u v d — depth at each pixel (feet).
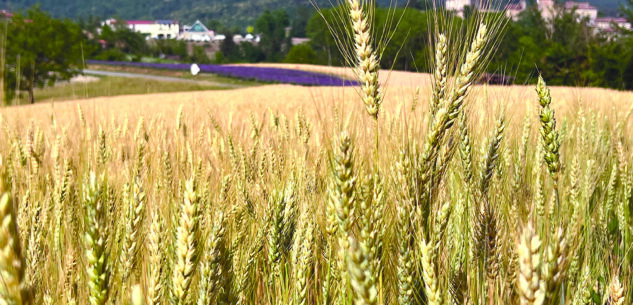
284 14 556.51
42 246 5.08
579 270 5.40
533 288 2.32
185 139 11.63
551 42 150.71
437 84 4.64
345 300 4.22
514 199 5.71
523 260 2.33
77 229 5.67
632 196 8.54
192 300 4.10
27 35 154.81
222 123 14.06
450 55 4.62
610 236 7.52
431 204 4.42
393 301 4.42
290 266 5.84
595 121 11.69
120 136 12.22
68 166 6.23
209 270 3.62
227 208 6.10
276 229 5.38
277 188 5.82
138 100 87.45
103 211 2.62
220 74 210.38
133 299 2.34
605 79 134.21
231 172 8.43
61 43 161.07
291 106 41.47
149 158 9.04
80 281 4.45
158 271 3.56
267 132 12.60
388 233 4.58
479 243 4.79
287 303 5.41
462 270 4.78
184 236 2.87
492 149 5.35
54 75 158.61
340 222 3.58
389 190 5.04
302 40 564.71
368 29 4.49
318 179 7.18
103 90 142.72
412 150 4.51
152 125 12.60
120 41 428.97
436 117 4.45
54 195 6.23
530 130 8.00
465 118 5.58
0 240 1.69
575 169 6.64
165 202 6.43
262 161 8.61
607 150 9.59
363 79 4.41
